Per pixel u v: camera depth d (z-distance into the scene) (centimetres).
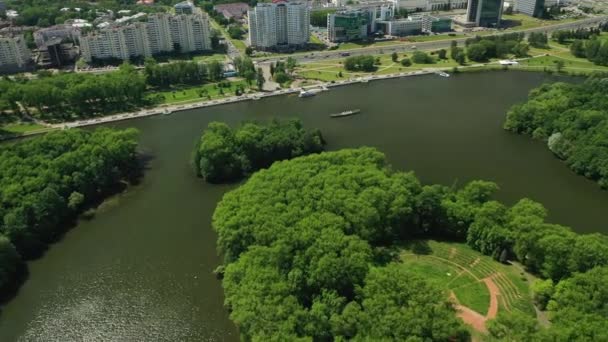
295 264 18475
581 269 18262
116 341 18375
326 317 16675
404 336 15100
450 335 15388
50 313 19800
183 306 19800
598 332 14588
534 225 19912
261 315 16112
